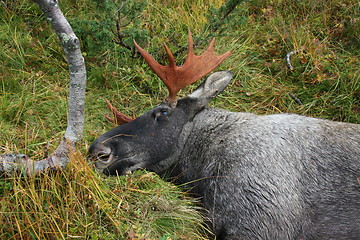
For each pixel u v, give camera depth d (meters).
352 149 5.83
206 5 10.74
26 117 7.64
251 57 9.80
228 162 5.78
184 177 6.30
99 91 8.58
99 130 7.65
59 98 8.15
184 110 6.21
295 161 5.77
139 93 8.68
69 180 5.80
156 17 10.17
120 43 8.95
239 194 5.62
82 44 9.11
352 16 10.40
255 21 10.69
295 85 9.28
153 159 6.18
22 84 8.35
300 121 6.12
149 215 6.10
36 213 5.40
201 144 6.14
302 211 5.68
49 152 6.50
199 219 6.08
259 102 8.98
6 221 5.43
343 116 8.59
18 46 8.88
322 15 10.59
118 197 6.03
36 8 9.77
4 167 5.73
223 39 9.87
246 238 5.62
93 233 5.56
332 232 5.65
